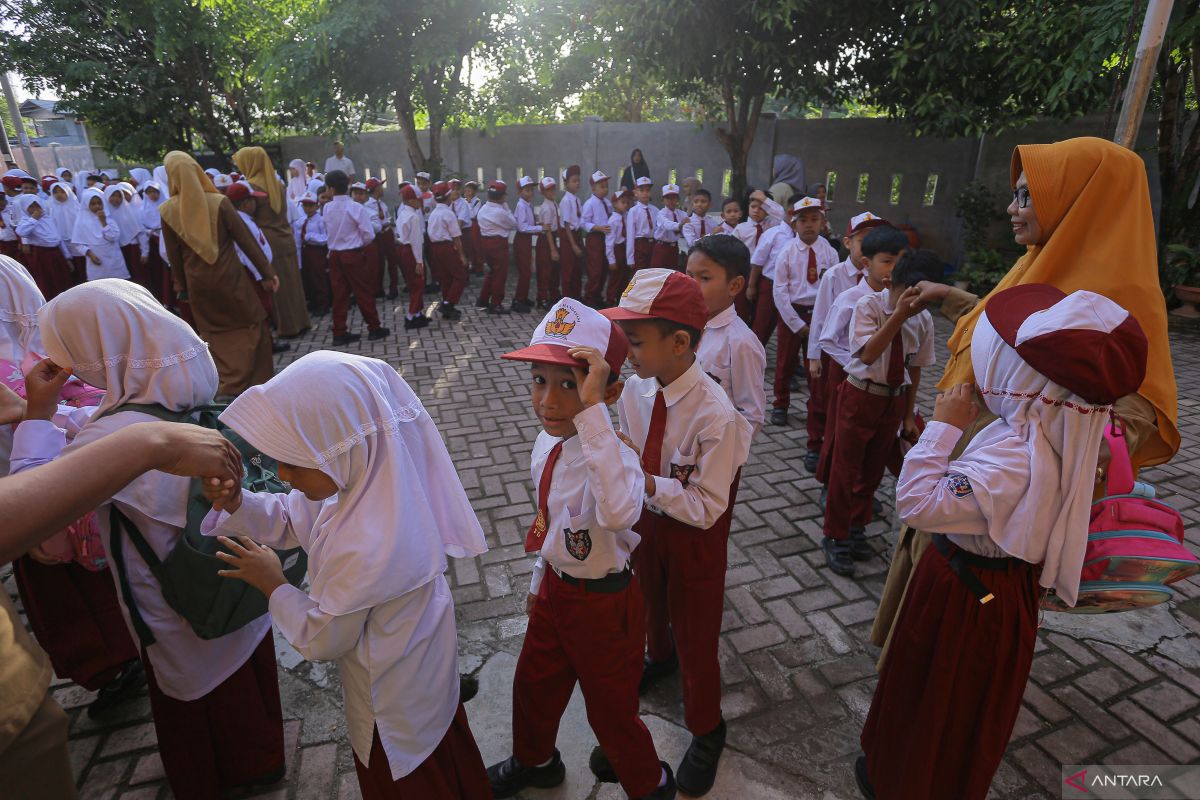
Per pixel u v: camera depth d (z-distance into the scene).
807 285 4.89
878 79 8.73
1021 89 7.83
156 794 2.17
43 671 1.21
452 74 11.73
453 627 1.68
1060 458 1.46
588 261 9.19
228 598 1.71
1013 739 2.35
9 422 2.07
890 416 3.13
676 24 7.89
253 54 13.64
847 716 2.46
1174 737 2.36
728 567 3.36
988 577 1.61
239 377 5.31
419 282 8.06
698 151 12.18
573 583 1.71
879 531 3.70
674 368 1.83
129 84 13.70
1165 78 7.99
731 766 2.24
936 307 2.64
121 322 1.72
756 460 4.59
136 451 1.11
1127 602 1.58
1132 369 1.35
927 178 10.90
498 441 4.84
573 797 2.15
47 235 8.37
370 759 1.57
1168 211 8.52
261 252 5.37
